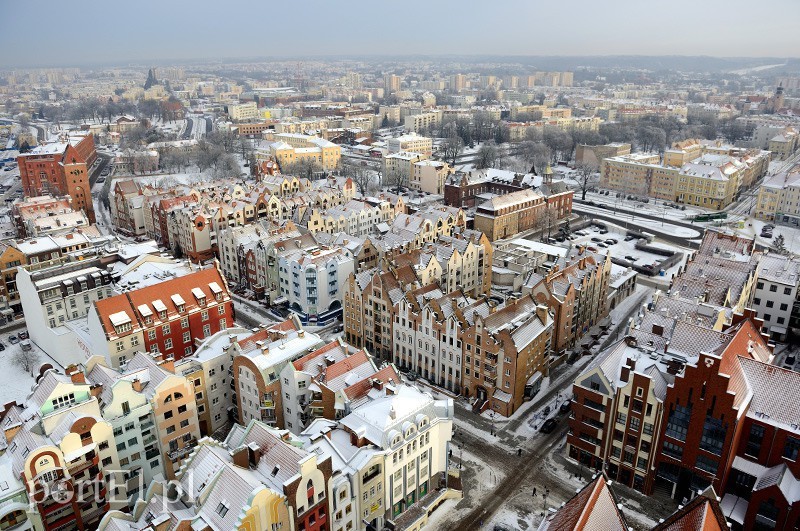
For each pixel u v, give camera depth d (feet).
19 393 417.49
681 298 399.03
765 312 494.18
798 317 482.69
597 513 209.77
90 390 290.97
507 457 348.59
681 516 214.07
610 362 328.29
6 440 268.62
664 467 308.19
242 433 272.51
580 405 333.01
